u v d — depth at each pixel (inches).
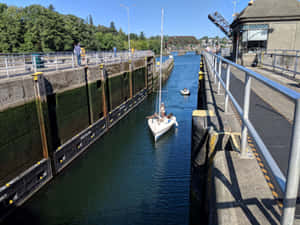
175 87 1975.9
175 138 896.9
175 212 493.4
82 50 979.9
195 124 222.7
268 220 92.4
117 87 1173.1
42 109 592.7
